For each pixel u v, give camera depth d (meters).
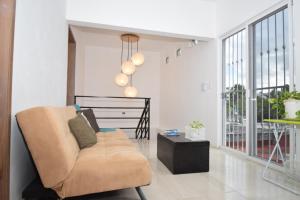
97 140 2.48
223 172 2.55
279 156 2.64
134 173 1.58
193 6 3.92
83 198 1.80
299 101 2.06
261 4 2.93
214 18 4.03
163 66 6.69
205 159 2.57
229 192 1.97
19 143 1.62
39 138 1.40
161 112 6.81
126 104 6.79
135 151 1.91
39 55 2.06
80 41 5.52
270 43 2.86
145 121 5.50
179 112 5.44
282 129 2.48
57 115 1.60
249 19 3.18
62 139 1.46
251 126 3.16
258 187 2.09
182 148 2.50
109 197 1.83
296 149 2.35
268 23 2.90
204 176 2.41
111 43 6.23
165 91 6.46
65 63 3.39
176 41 5.63
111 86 6.69
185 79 5.14
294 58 2.44
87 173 1.48
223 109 3.89
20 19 1.59
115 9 3.49
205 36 3.96
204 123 4.29
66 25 3.38
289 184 2.16
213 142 3.99
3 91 1.36
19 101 1.59
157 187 2.07
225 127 3.83
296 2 2.41
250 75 3.20
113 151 1.90
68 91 4.55
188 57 5.00
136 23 3.58
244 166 2.80
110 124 6.64
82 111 3.06
